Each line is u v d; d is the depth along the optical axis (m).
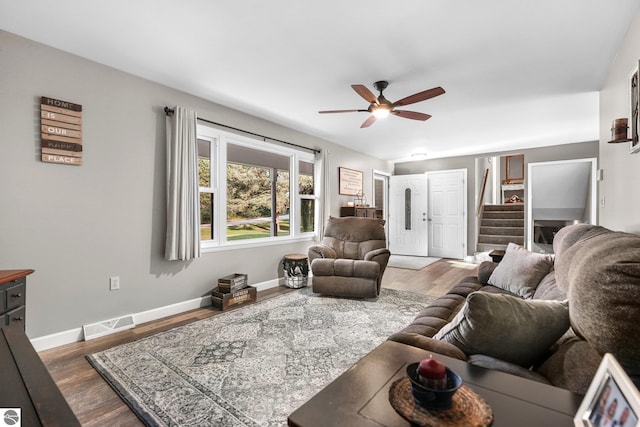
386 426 0.68
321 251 3.98
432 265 5.89
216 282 3.54
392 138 5.17
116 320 2.72
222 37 2.23
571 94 3.24
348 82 2.98
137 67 2.70
